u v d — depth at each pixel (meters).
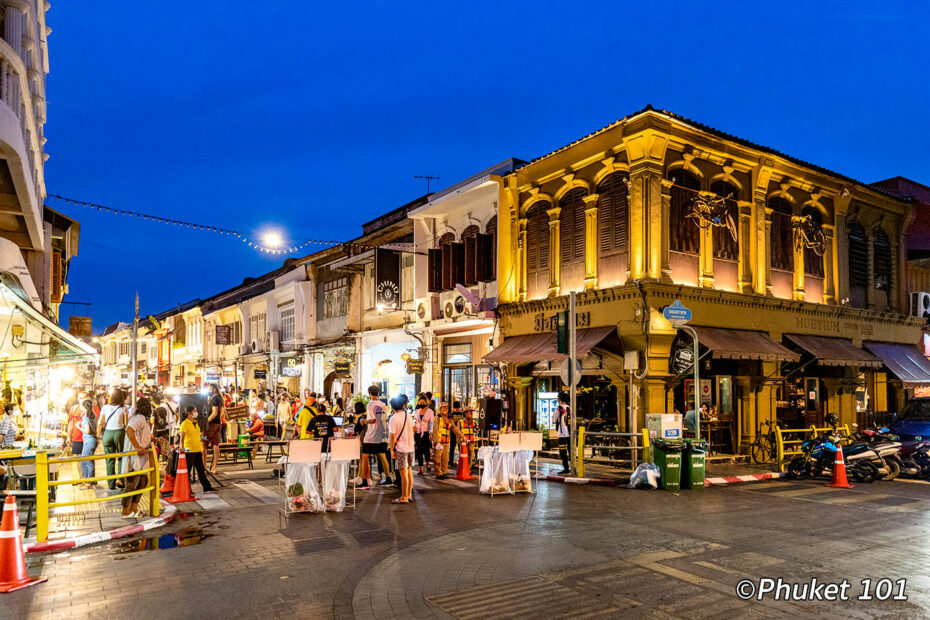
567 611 5.78
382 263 24.52
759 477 14.41
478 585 6.52
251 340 39.16
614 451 16.67
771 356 16.64
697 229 17.30
